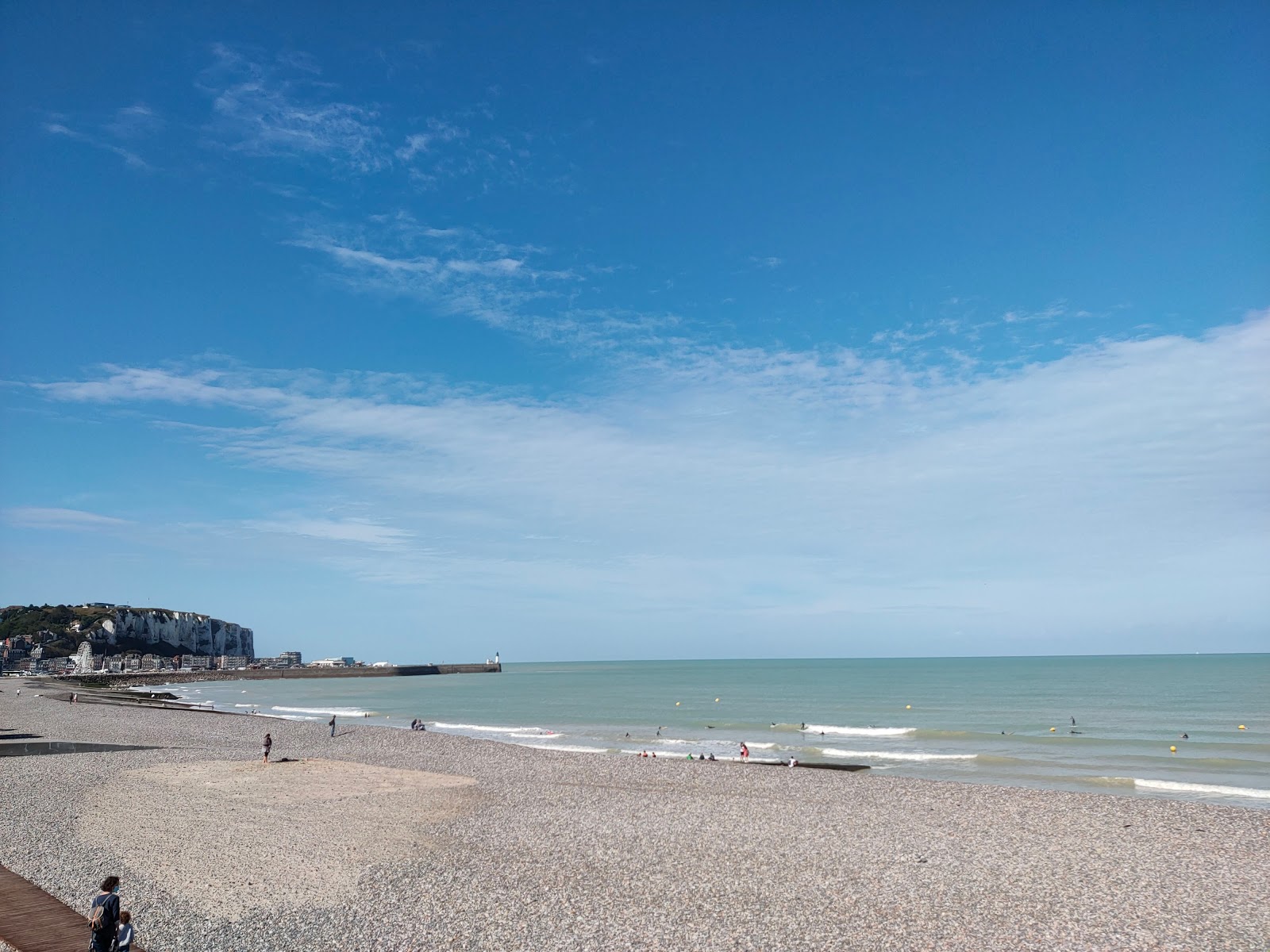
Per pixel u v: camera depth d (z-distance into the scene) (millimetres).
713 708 92562
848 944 16594
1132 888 20453
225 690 153250
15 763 40938
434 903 19094
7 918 16703
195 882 20469
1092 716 74125
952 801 32281
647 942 16625
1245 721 68438
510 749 49562
